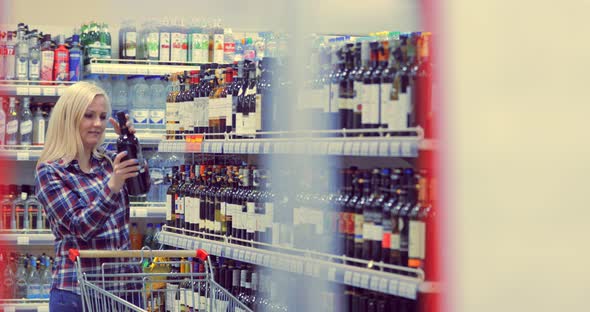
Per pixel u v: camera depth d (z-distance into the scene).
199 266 5.92
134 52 7.14
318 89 4.97
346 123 4.85
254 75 5.48
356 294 4.94
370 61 4.75
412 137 4.55
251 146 5.35
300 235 5.10
